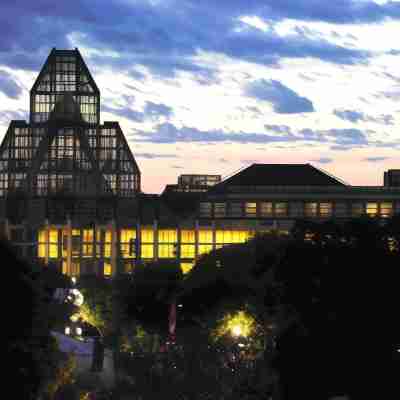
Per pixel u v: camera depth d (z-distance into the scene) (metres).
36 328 82.62
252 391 98.12
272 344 104.12
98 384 106.31
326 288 99.38
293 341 97.50
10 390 77.06
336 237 103.75
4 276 78.62
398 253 101.00
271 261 123.38
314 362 95.94
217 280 170.25
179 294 183.50
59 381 89.19
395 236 102.94
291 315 101.00
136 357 117.50
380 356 96.00
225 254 172.62
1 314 77.94
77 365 108.06
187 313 174.12
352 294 98.44
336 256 100.62
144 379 105.88
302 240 104.75
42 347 84.44
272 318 111.00
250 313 120.81
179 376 104.38
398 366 95.62
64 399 94.69
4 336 77.69
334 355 96.00
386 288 98.56
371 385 95.31
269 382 97.75
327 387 95.62
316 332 97.25
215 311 142.38
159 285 190.38
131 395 103.50
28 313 79.75
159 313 181.00
